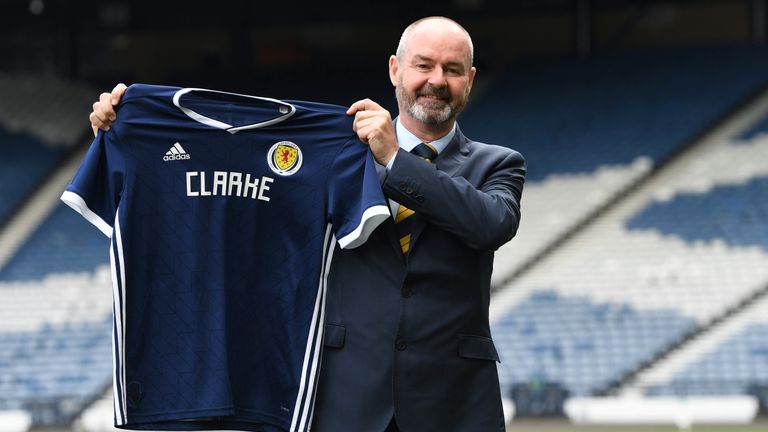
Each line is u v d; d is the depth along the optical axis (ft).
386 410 12.73
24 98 79.51
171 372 13.47
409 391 12.71
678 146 67.46
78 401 57.21
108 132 13.66
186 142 13.61
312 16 78.79
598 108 72.23
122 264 13.35
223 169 13.57
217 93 13.51
